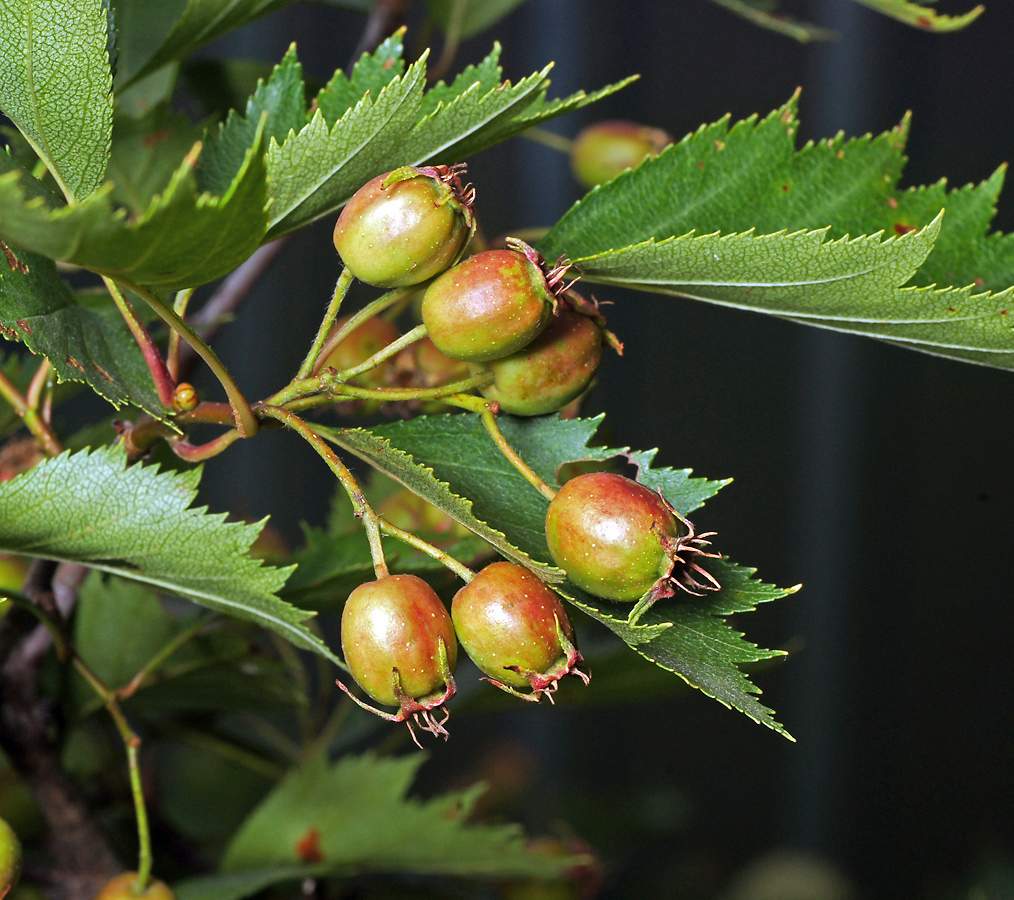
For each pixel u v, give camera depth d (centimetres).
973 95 119
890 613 129
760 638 130
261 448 122
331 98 47
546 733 130
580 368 44
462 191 43
